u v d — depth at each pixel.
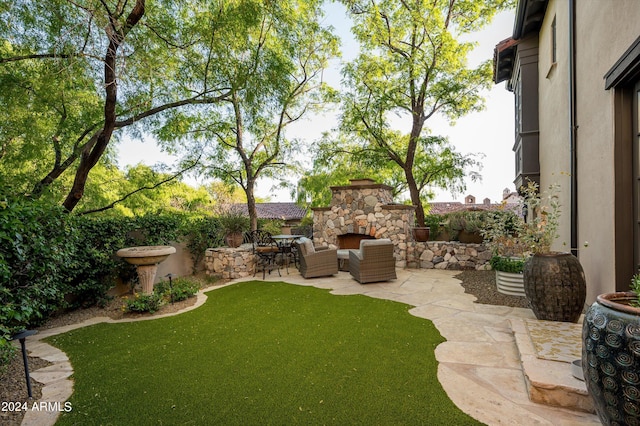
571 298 3.76
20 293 3.54
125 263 6.35
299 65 11.50
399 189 13.98
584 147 4.48
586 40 4.38
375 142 11.55
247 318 4.83
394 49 10.62
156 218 7.09
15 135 6.69
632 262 3.40
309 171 12.94
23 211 3.58
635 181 3.36
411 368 3.06
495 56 8.56
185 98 8.44
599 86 3.93
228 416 2.40
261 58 8.55
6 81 6.00
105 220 6.01
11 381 3.02
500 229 5.09
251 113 9.36
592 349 1.82
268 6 8.09
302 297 6.04
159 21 6.85
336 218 9.91
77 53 5.21
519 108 8.52
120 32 5.10
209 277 8.31
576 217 4.80
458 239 9.32
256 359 3.37
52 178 7.22
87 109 7.54
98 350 3.76
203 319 4.86
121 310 5.46
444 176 11.30
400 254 9.05
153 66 6.07
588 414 2.29
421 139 11.08
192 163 10.75
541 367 2.69
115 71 5.48
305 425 2.26
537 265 3.95
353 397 2.60
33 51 6.27
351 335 3.99
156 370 3.18
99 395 2.74
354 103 11.35
